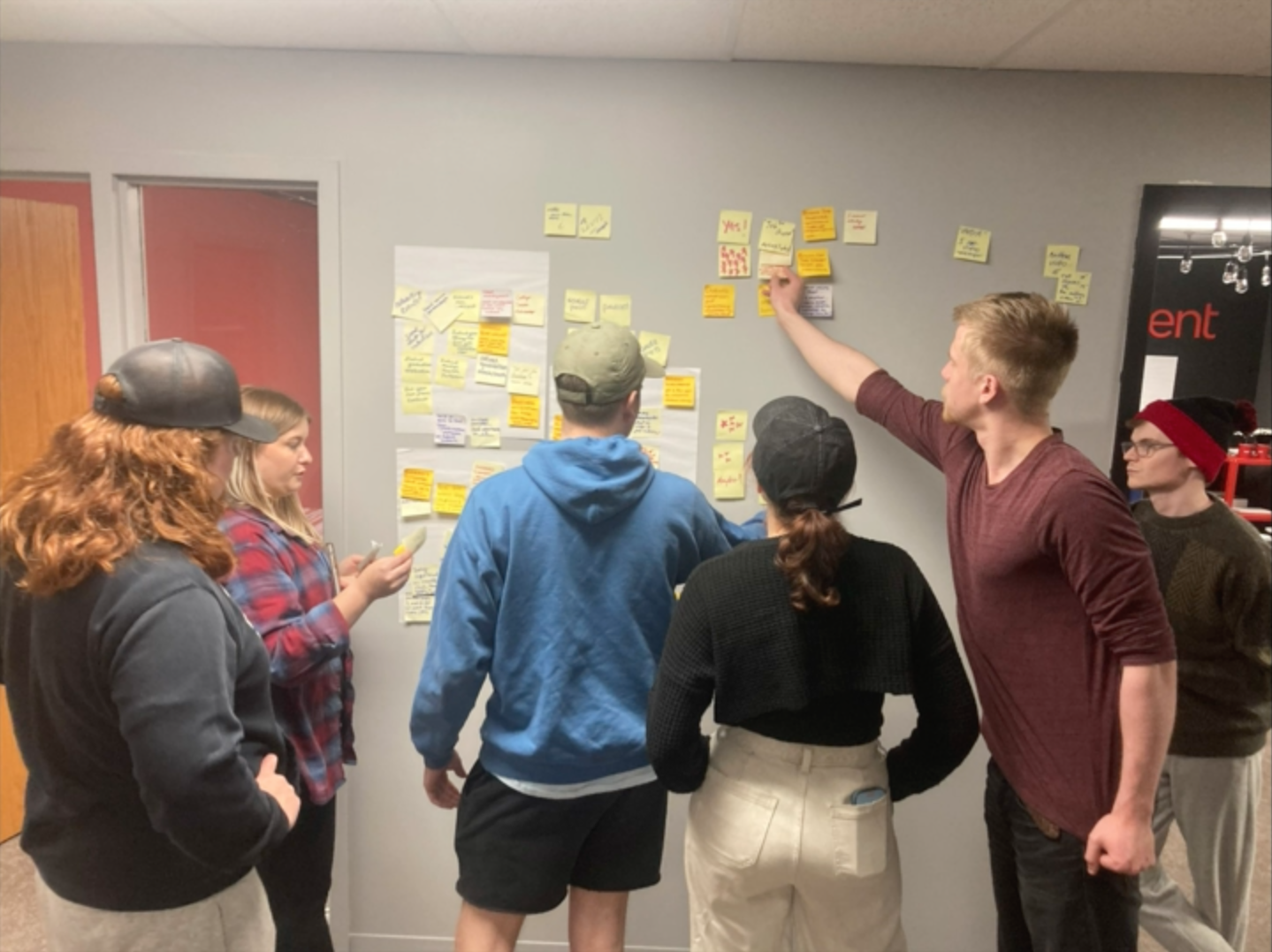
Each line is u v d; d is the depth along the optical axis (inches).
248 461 61.9
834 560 47.4
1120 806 51.6
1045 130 73.5
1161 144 73.3
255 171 75.4
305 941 64.0
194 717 37.6
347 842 82.4
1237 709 69.1
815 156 74.4
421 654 80.2
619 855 60.1
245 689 44.9
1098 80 72.9
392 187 75.5
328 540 79.4
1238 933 72.6
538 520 54.7
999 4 59.6
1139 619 50.1
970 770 80.1
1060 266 74.7
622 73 73.9
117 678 37.6
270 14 65.9
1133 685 50.4
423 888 82.9
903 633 49.4
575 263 76.0
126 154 75.4
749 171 74.7
